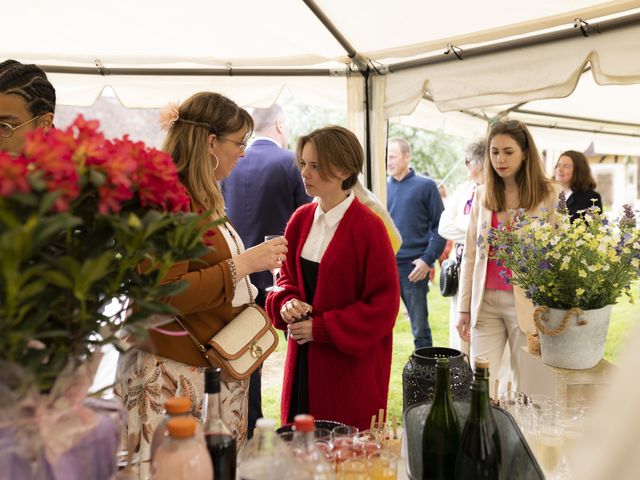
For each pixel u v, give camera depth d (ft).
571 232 7.08
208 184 6.26
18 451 2.99
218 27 11.02
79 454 3.19
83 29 11.23
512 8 9.25
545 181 9.88
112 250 3.37
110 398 3.80
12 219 2.66
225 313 6.35
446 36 10.53
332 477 3.74
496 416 4.57
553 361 7.27
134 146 3.32
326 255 7.52
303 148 7.53
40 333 3.00
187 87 12.44
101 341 3.38
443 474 4.33
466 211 13.69
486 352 10.19
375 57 11.70
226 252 6.28
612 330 19.99
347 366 7.52
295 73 12.25
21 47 11.73
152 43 11.71
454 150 42.50
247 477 3.60
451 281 13.41
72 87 12.21
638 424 2.10
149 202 3.35
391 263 7.49
